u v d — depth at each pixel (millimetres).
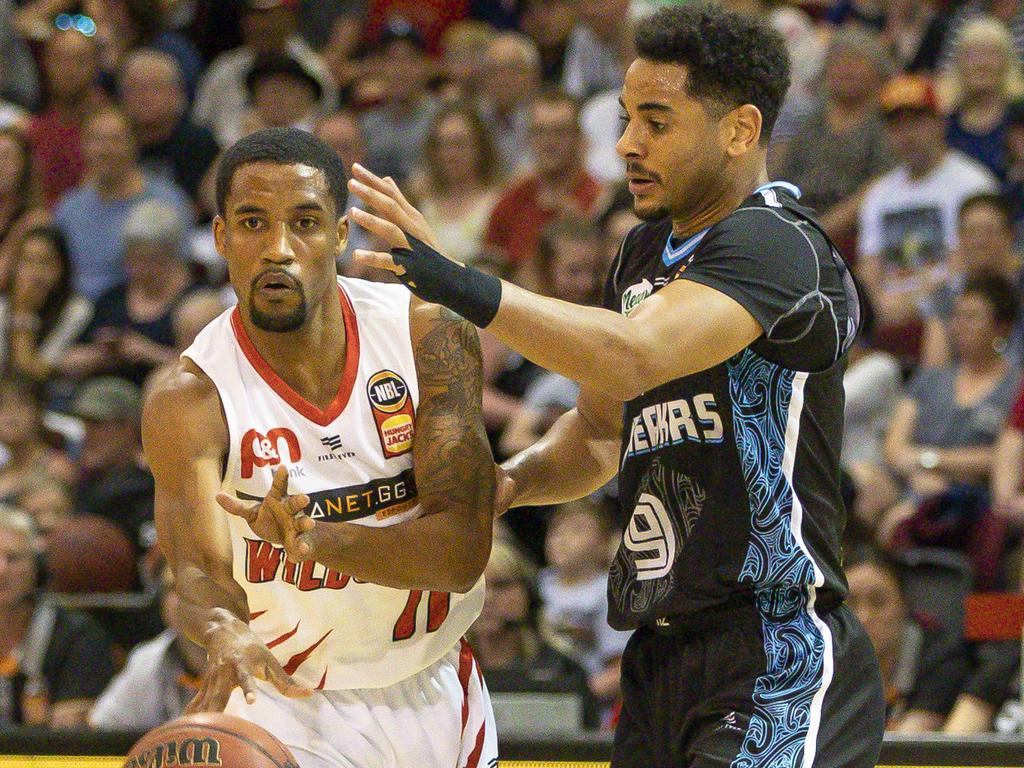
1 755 12594
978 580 18266
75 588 18172
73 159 29234
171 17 34281
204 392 9062
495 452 20812
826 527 9438
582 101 27578
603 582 18516
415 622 9539
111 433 20750
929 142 23234
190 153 28938
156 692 16281
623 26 29031
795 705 9047
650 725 9672
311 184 8797
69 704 16953
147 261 24094
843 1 30641
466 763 9914
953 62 26859
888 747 12055
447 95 29547
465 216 24859
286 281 8734
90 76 29672
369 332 9391
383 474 9328
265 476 9102
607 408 10461
